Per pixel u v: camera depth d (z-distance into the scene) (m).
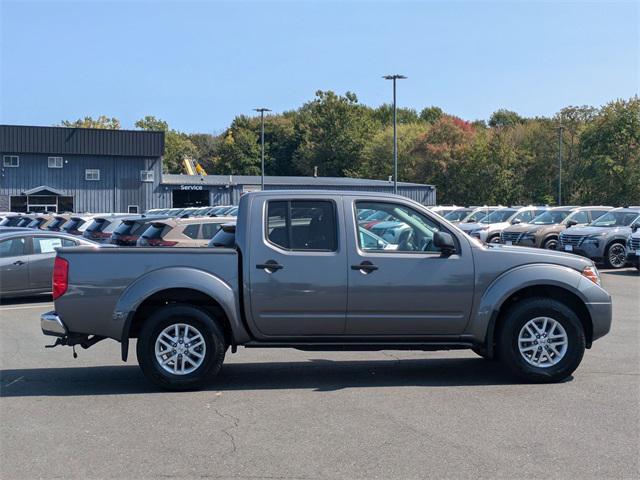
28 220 29.00
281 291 7.23
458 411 6.43
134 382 7.74
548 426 5.95
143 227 17.55
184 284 7.13
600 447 5.42
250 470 4.99
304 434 5.79
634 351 9.16
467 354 9.26
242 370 8.30
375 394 7.10
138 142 58.12
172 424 6.11
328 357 9.09
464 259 7.39
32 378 7.96
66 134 55.88
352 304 7.28
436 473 4.90
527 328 7.43
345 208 7.42
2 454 5.38
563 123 65.62
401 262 7.32
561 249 21.59
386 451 5.36
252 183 60.81
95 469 5.04
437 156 69.25
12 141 54.19
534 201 67.81
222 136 110.50
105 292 7.16
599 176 56.31
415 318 7.35
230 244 12.11
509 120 108.56
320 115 94.38
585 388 7.25
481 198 67.19
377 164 83.25
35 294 14.78
